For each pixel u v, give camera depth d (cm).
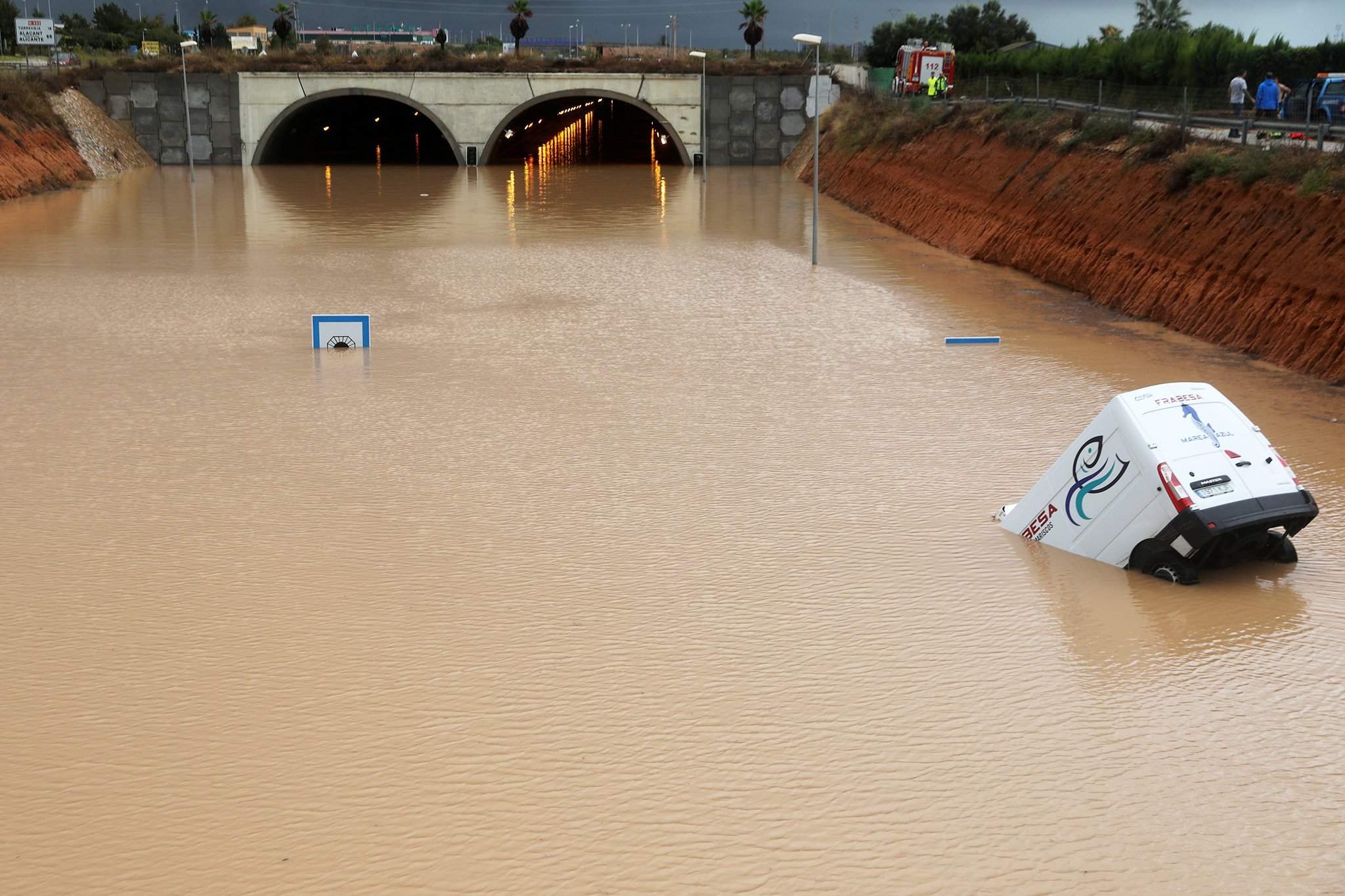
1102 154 3172
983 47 10325
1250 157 2514
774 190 5959
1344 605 1210
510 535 1405
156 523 1433
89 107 6950
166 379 2081
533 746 963
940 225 3912
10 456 1666
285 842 841
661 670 1087
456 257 3588
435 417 1878
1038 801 892
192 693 1041
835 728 991
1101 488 1307
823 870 816
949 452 1705
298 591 1247
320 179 6450
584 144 9794
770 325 2586
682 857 829
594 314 2712
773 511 1482
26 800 887
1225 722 998
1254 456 1244
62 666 1088
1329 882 804
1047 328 2528
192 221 4428
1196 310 2442
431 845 839
